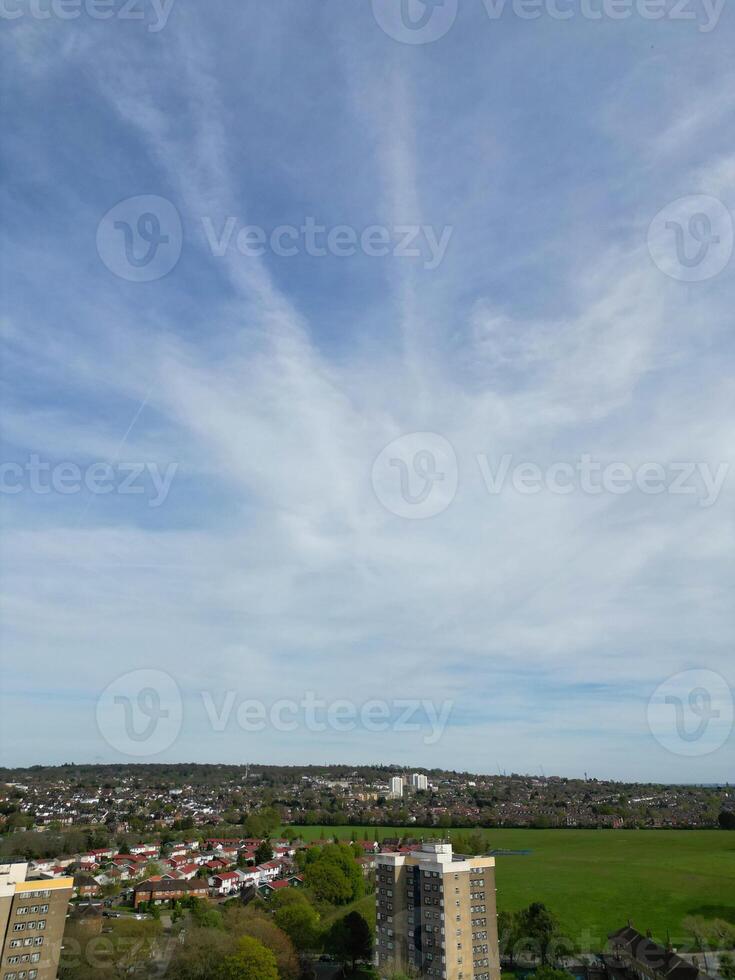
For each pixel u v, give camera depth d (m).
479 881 86.06
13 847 176.38
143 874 148.25
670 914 109.06
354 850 161.75
